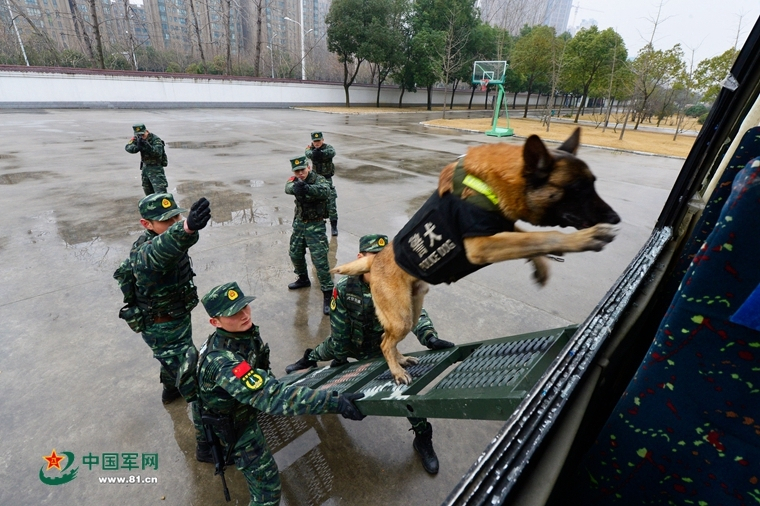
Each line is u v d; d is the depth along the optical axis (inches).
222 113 1069.1
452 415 68.5
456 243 64.7
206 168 434.6
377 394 88.9
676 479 41.8
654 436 42.1
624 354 65.1
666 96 1314.0
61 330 158.1
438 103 1919.3
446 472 107.1
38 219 274.8
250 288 198.5
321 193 176.4
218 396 84.0
